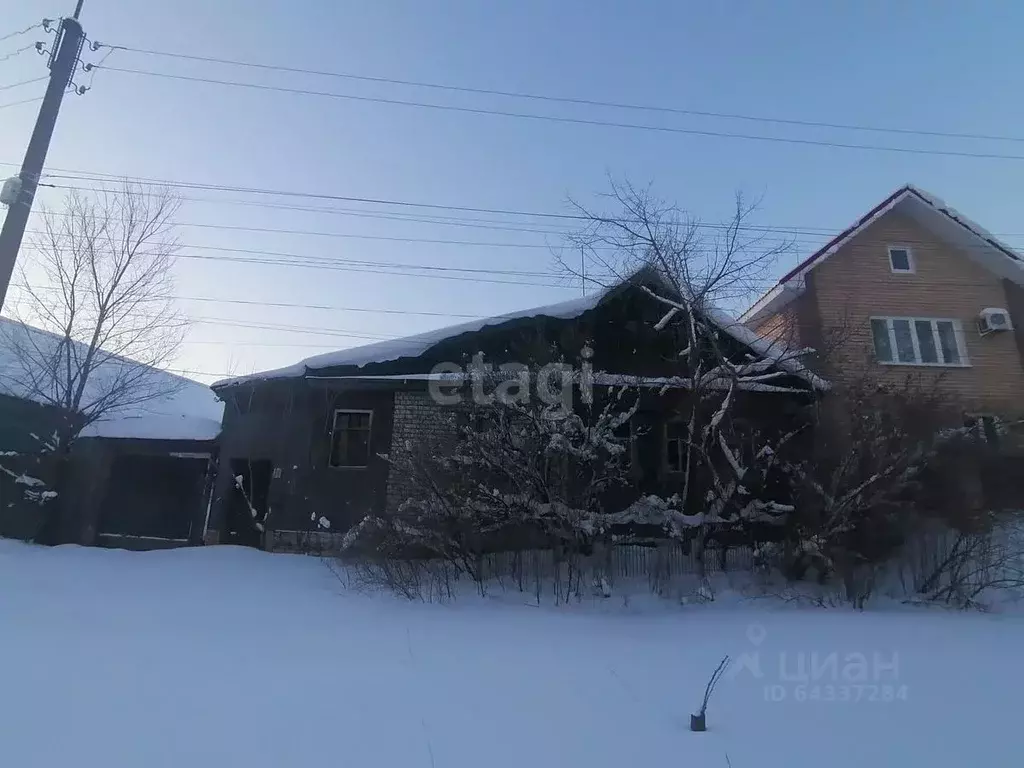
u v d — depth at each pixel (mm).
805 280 17656
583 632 7164
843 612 8844
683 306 11359
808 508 10477
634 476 13078
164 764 3469
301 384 15242
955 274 18031
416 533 10086
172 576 10969
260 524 14930
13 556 12711
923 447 10453
